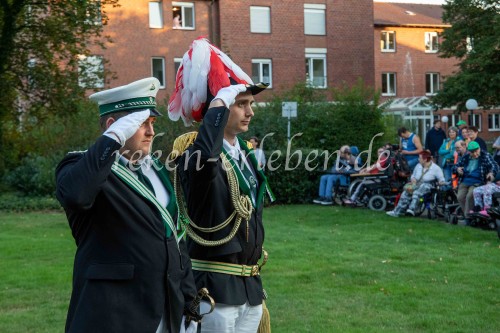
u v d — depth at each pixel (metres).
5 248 10.23
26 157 19.34
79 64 14.48
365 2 37.38
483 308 6.41
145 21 32.88
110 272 3.04
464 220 11.95
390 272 8.05
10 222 14.02
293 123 18.22
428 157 12.85
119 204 3.09
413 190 12.87
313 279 7.73
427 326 5.85
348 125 18.47
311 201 16.59
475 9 33.66
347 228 11.89
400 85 47.56
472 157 11.62
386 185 14.30
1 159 18.64
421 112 39.06
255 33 35.00
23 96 14.29
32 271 8.37
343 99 19.03
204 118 3.58
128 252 3.08
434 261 8.66
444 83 34.25
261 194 3.94
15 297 7.08
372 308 6.46
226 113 3.59
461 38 34.53
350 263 8.62
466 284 7.39
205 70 3.81
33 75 13.85
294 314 6.26
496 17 32.09
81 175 2.90
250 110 3.86
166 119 15.58
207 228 3.69
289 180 16.42
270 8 35.34
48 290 7.39
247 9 34.75
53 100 14.20
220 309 3.69
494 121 49.84
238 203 3.71
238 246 3.75
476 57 32.34
